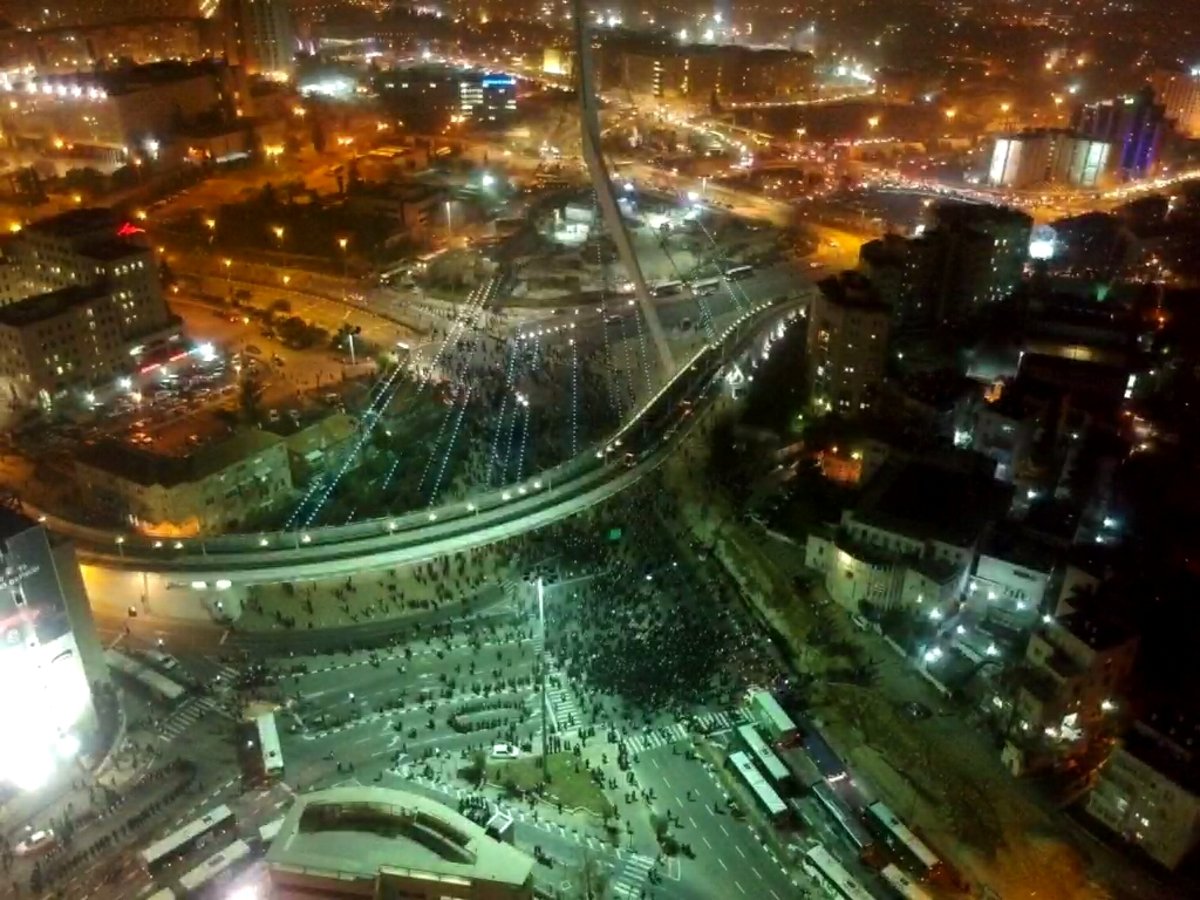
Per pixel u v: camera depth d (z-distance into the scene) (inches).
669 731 5743.1
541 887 4773.6
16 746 5324.8
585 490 7514.8
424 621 6619.1
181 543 6840.6
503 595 6850.4
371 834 3676.2
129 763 5546.3
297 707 5895.7
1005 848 5022.1
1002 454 7534.5
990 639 6195.9
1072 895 4778.5
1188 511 7180.1
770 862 4990.2
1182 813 4768.7
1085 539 6855.3
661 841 5054.1
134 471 7431.1
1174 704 5438.0
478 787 5344.5
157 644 6402.6
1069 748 5502.0
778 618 6653.5
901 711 5846.5
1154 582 6373.0
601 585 6943.9
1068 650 5516.7
